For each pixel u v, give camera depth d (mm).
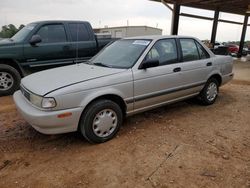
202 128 4164
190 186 2641
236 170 2934
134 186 2643
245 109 5199
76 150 3416
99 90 3441
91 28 7207
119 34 29156
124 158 3189
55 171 2928
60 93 3135
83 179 2770
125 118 4391
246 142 3662
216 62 5297
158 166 3004
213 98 5469
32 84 3523
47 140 3729
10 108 5172
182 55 4633
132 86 3795
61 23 6703
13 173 2898
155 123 4363
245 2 14234
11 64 6207
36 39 6102
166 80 4266
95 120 3482
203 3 14734
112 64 4156
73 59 6867
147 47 4125
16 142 3666
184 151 3361
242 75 9688
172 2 13797
